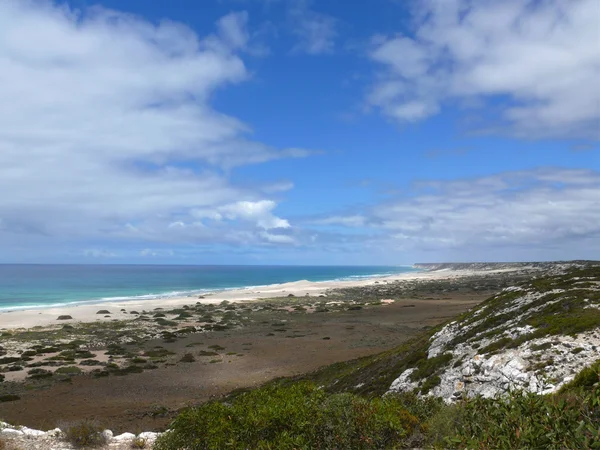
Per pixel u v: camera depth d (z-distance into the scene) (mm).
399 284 154125
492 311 24938
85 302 95688
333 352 44875
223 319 71250
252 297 109875
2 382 34000
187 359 41906
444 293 114562
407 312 76625
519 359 15930
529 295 24844
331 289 135875
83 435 12789
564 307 20078
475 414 6055
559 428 4539
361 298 106062
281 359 42062
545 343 16375
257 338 54344
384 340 50844
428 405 10914
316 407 8383
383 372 24031
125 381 34406
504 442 4602
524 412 5121
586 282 24062
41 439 12656
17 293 119875
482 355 18203
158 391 31547
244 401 9398
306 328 62125
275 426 7996
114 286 155000
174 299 102250
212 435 8156
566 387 9625
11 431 13180
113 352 45906
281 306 89875
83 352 45250
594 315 17641
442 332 25625
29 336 54125
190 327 61469
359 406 8461
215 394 30562
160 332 58406
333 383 27453
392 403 9273
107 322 66062
